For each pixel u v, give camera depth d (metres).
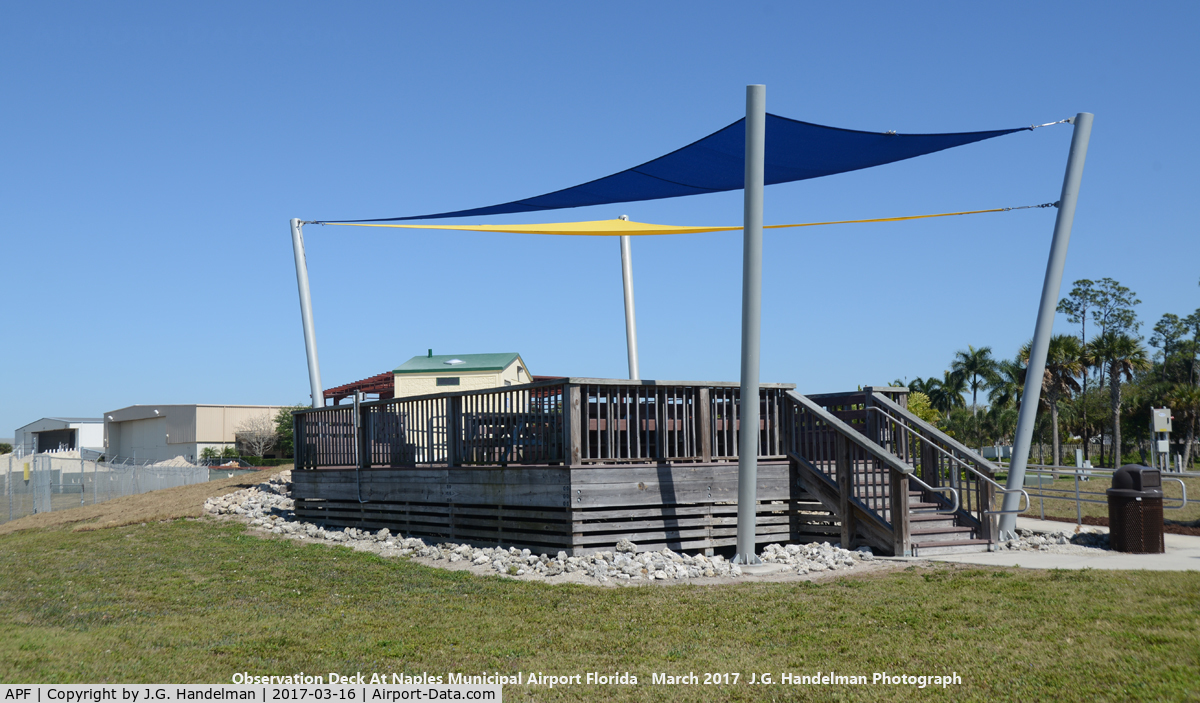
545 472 11.00
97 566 11.40
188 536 14.27
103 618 7.81
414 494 13.28
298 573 10.23
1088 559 9.87
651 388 11.51
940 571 9.16
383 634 6.99
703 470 11.55
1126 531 10.41
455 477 12.52
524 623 7.32
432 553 11.41
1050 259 11.65
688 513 11.35
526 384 11.34
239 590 9.17
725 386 11.93
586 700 5.27
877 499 12.08
